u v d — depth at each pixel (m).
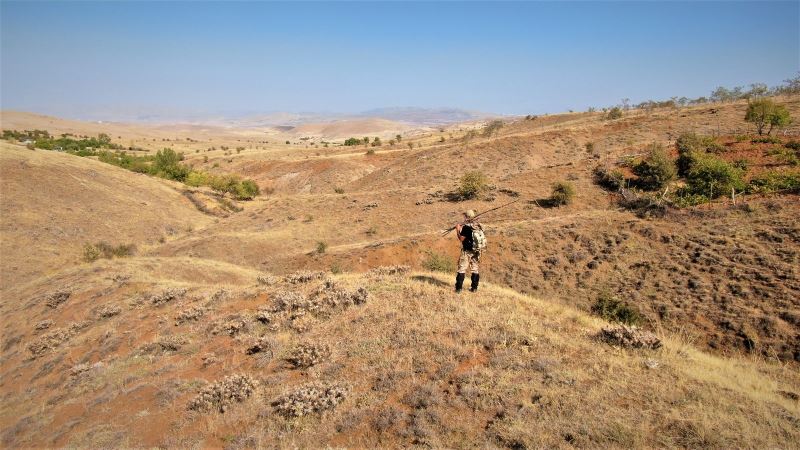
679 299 17.92
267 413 6.51
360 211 41.41
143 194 53.94
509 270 24.12
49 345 13.11
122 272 20.55
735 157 33.88
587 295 20.61
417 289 10.69
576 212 31.33
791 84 61.66
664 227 24.16
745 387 6.17
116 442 6.70
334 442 5.65
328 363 7.73
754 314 15.62
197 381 8.16
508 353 7.11
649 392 5.84
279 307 10.95
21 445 7.77
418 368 6.99
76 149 107.06
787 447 4.66
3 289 31.30
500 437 5.23
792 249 18.59
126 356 10.57
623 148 46.66
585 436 5.04
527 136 61.31
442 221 35.12
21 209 40.66
